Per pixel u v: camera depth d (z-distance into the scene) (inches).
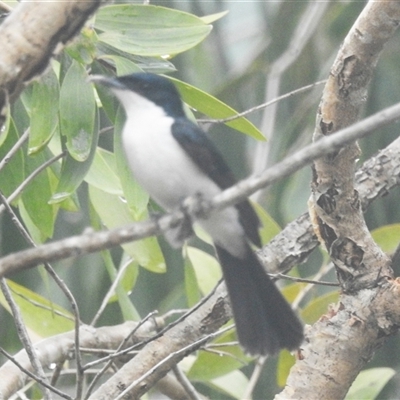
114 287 437.7
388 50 611.5
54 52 291.1
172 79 398.6
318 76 645.9
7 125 297.0
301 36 643.5
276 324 340.5
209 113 407.2
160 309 557.6
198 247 595.5
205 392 565.3
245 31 798.5
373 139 572.1
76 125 362.6
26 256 262.4
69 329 467.8
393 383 575.2
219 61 721.6
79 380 339.0
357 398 454.0
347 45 336.8
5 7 372.5
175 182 342.3
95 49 369.4
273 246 416.2
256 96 668.1
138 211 378.3
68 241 264.5
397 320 368.8
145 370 397.7
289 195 546.9
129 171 381.1
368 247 371.2
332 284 379.6
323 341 373.1
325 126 352.2
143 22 384.2
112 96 395.9
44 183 411.5
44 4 286.7
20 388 409.1
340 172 354.3
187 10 678.5
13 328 550.6
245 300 344.8
